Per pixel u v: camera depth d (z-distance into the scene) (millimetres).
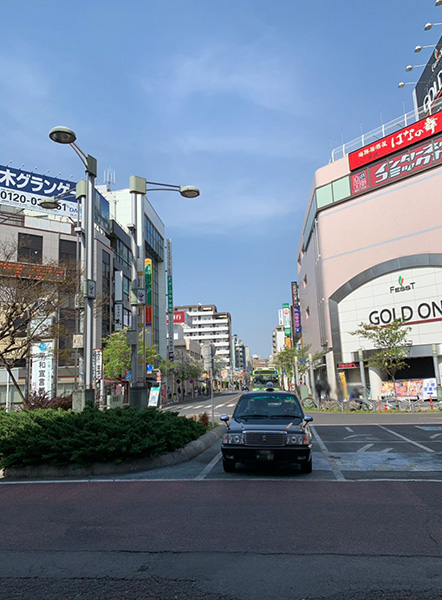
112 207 56969
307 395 42906
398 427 17375
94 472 9133
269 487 7527
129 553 4711
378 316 36844
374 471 8828
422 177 35156
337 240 40219
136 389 14625
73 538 5223
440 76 36500
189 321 139250
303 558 4449
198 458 10781
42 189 42312
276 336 134875
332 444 13070
